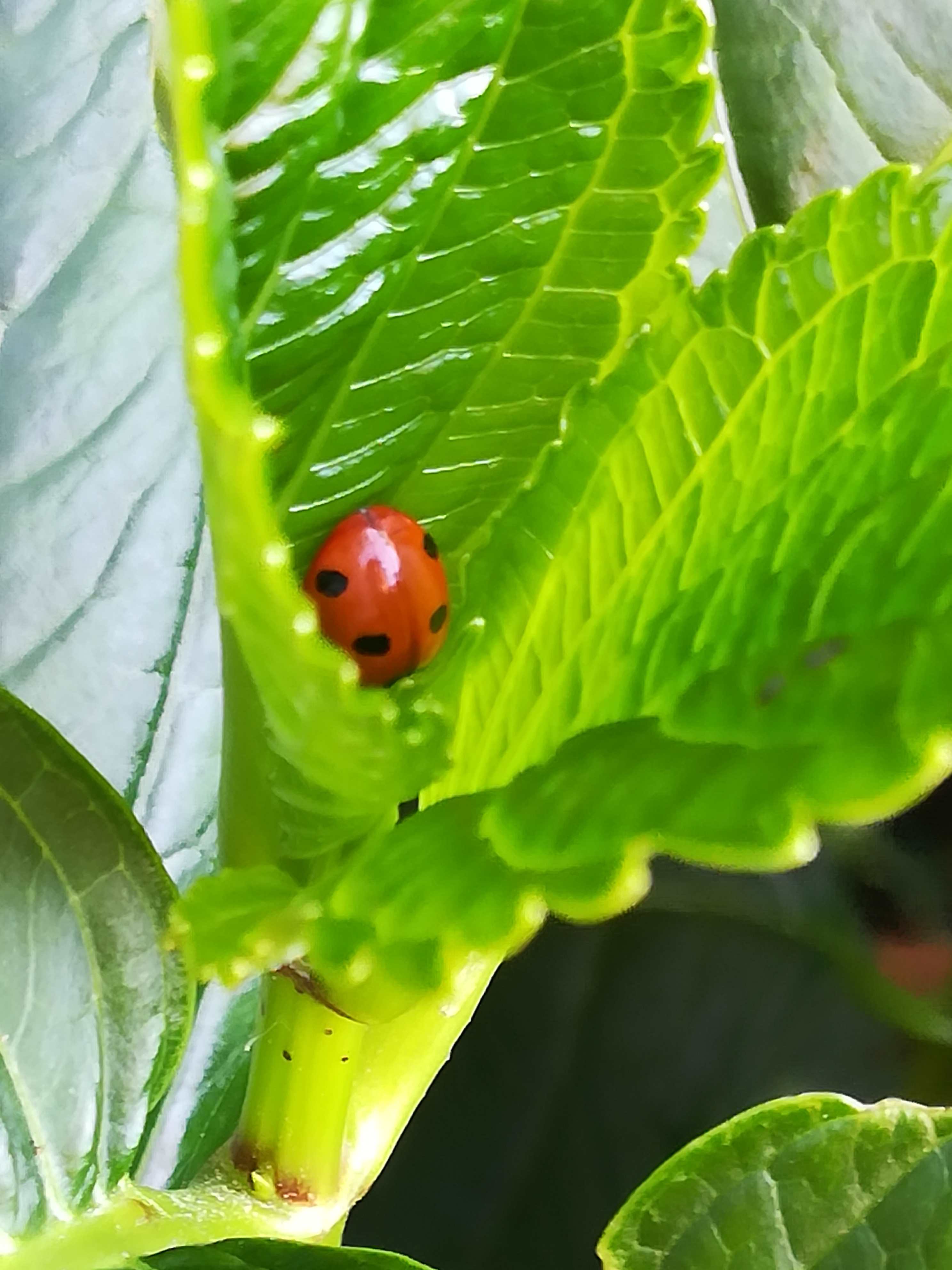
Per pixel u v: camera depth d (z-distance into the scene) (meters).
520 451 0.06
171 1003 0.06
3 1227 0.06
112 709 0.08
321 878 0.05
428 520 0.06
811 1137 0.07
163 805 0.08
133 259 0.09
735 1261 0.07
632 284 0.05
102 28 0.09
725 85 0.10
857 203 0.05
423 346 0.05
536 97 0.05
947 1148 0.07
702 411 0.05
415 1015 0.06
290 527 0.05
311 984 0.05
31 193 0.09
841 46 0.10
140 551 0.09
